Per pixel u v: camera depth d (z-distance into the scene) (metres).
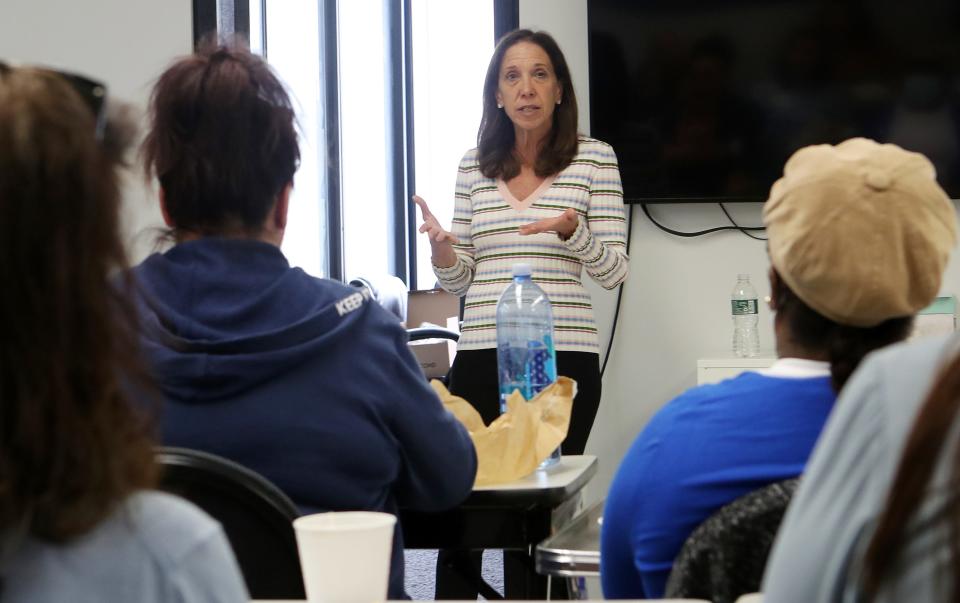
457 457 2.00
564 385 2.45
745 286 4.71
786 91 4.71
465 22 7.08
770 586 0.90
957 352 0.75
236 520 1.62
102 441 0.78
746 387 1.50
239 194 1.88
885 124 4.67
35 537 0.78
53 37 5.13
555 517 2.27
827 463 0.86
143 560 0.79
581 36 4.91
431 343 5.75
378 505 1.94
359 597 1.27
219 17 5.16
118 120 0.91
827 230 1.40
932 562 0.73
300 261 6.39
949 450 0.72
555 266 3.75
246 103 1.86
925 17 4.62
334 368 1.86
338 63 6.62
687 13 4.75
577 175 3.80
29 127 0.76
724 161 4.75
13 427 0.75
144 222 2.67
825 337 1.47
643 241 4.88
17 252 0.75
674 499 1.48
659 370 4.84
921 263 1.40
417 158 7.23
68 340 0.77
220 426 1.81
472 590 2.88
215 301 1.85
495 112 3.88
